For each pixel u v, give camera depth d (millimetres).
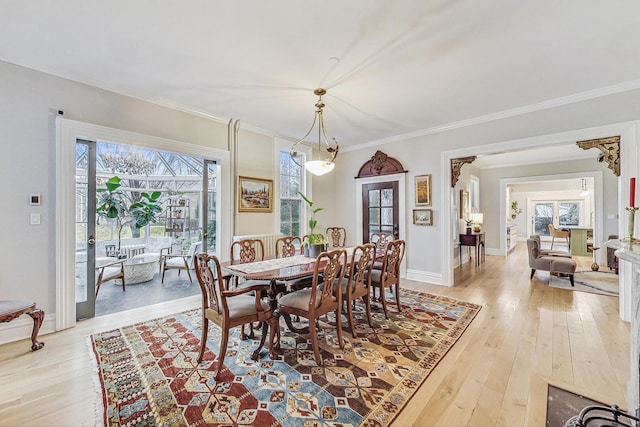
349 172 5762
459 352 2268
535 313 3146
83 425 1492
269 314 2168
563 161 6570
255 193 4406
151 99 3270
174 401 1674
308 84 2930
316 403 1664
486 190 7703
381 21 1967
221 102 3424
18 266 2506
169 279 4992
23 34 2113
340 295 2383
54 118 2674
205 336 2152
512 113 3660
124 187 6348
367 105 3506
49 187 2658
